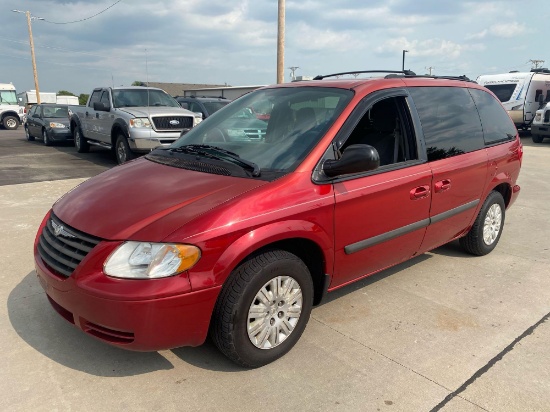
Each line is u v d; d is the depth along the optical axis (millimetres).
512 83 19797
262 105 3877
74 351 3092
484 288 4199
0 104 27000
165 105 11195
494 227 4996
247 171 3076
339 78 4152
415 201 3709
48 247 2955
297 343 3248
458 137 4246
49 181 8664
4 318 3477
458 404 2654
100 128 11555
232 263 2641
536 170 10938
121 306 2459
